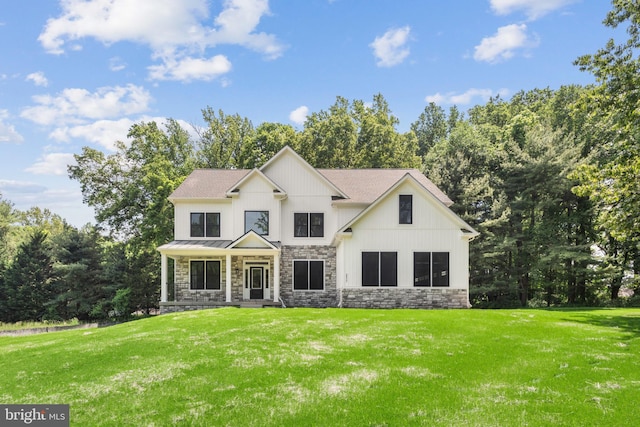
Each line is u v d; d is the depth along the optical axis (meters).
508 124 40.91
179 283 24.64
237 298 24.53
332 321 14.79
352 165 41.56
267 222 24.20
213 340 11.80
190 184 26.00
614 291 31.14
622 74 14.31
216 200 24.75
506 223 30.05
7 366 10.34
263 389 7.71
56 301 34.22
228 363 9.41
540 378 8.16
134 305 34.59
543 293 32.38
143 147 36.06
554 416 6.31
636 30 14.36
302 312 17.38
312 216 24.59
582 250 28.45
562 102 39.88
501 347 10.76
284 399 7.20
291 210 24.59
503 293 31.03
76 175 34.62
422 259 21.19
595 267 28.25
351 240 21.22
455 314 16.47
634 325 14.08
